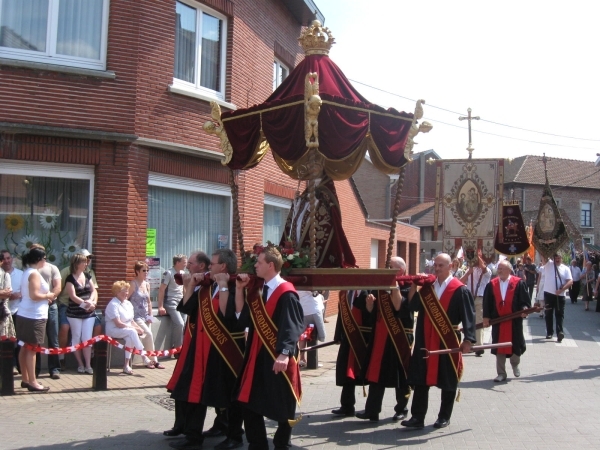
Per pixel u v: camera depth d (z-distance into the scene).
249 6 13.67
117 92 10.85
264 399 5.77
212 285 6.50
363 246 22.14
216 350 6.32
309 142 6.44
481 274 13.25
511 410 8.23
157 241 11.66
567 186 53.91
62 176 10.58
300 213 7.39
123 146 10.84
